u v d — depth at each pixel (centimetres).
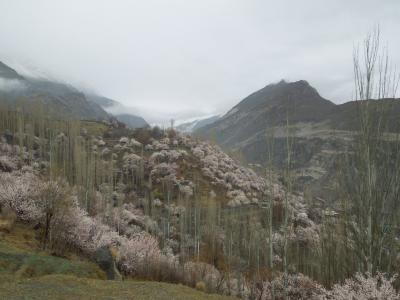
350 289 1277
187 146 12012
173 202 8306
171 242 5478
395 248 1309
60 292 1251
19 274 1474
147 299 1313
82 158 7494
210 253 5153
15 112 10881
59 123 11856
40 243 1998
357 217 1385
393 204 1308
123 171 9694
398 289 1279
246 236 4800
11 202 2220
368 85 1403
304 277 2284
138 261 2200
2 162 6097
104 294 1303
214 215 6481
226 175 10325
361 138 1384
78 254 2123
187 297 1435
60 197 2227
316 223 4481
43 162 7462
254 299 2253
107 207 5606
